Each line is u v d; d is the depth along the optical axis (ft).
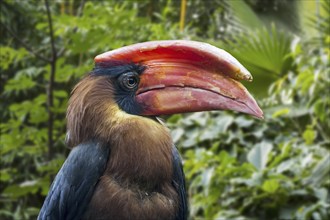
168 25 42.98
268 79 34.91
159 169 15.01
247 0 36.19
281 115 33.78
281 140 32.91
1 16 43.42
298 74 33.73
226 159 30.58
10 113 42.80
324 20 34.63
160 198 14.99
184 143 34.14
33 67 41.04
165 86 15.23
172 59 15.28
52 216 15.58
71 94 15.58
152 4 47.14
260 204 29.91
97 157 15.03
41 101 33.73
